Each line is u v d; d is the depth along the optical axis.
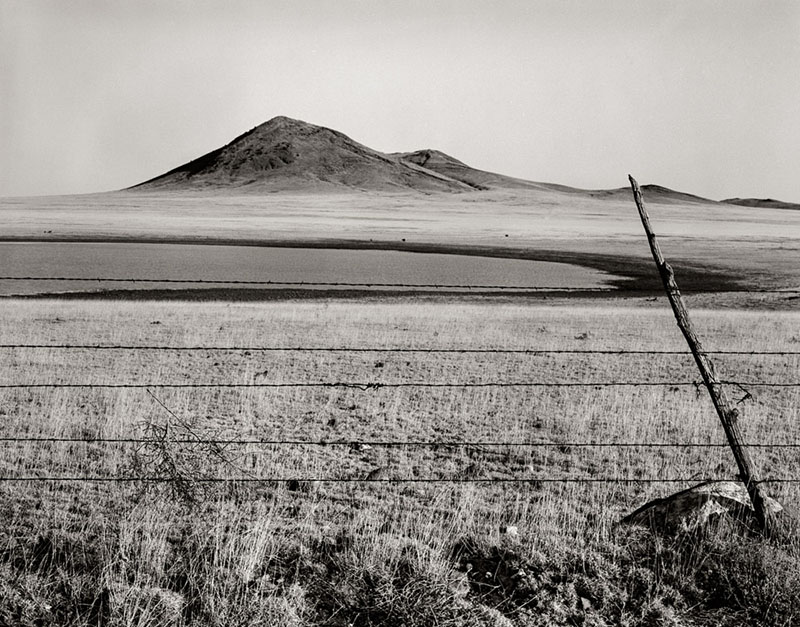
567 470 10.01
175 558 5.84
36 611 5.20
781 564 5.75
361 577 5.56
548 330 25.58
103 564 5.67
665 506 6.78
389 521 7.36
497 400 14.36
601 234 101.56
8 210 139.00
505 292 43.41
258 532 6.12
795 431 12.28
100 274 49.38
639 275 53.94
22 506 7.86
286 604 5.16
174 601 5.20
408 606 5.25
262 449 10.38
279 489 8.35
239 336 23.06
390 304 36.44
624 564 5.95
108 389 14.32
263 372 17.25
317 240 83.88
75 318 26.52
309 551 6.04
